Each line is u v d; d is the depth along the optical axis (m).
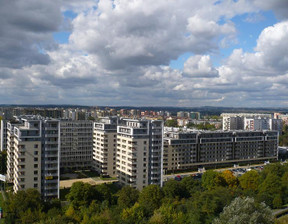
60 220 123.81
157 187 167.75
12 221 138.00
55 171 177.75
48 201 159.88
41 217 131.12
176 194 180.50
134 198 166.62
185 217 137.62
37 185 172.38
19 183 168.38
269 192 183.50
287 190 184.00
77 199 157.12
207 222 137.12
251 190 187.75
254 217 103.69
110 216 132.12
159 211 138.75
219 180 194.25
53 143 176.50
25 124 183.62
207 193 153.12
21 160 167.88
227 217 109.50
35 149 170.88
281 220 146.12
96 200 159.00
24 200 145.25
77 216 134.38
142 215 136.88
